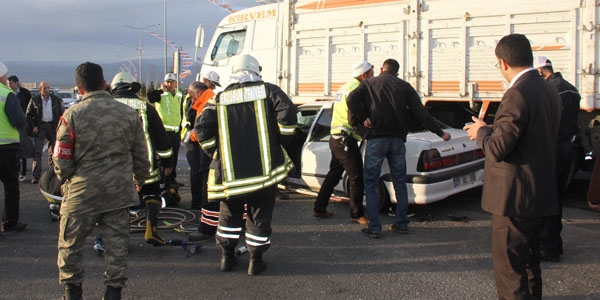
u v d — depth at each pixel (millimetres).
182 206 6766
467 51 6570
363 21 7375
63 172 3268
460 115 7289
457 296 3711
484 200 3070
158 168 4832
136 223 5699
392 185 5641
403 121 5043
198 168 6219
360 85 5078
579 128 6410
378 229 5125
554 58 6043
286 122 4043
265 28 9062
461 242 4973
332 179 5801
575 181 7871
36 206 6723
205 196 5160
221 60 9883
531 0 6121
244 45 9383
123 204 3414
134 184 3750
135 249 4891
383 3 7223
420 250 4750
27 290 3887
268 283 4016
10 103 5148
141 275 4203
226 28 9883
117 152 3396
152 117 4777
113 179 3357
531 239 3080
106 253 3436
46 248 4922
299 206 6566
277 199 6961
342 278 4094
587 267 4258
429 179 5438
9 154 5270
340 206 6527
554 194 2920
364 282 4004
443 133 5004
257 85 4109
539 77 2994
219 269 4344
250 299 3705
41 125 8477
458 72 6656
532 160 2877
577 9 5844
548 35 6059
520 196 2879
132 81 4793
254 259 4160
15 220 5461
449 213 6062
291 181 6918
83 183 3285
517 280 2980
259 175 3988
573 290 3793
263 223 4152
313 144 6555
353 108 4988
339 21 7633
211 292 3842
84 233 3357
